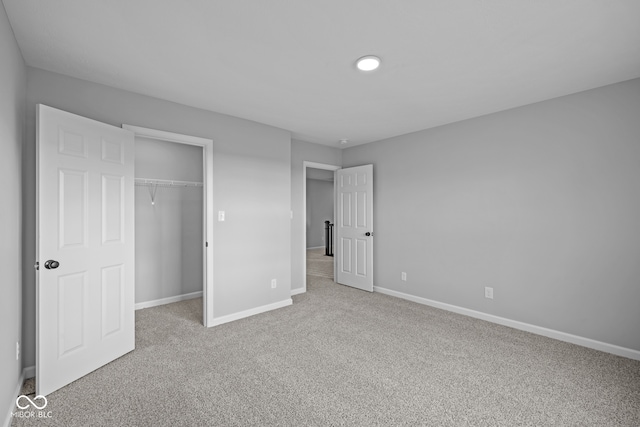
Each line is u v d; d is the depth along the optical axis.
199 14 1.66
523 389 2.05
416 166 4.07
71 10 1.61
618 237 2.55
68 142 2.09
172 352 2.56
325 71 2.33
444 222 3.77
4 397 1.60
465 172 3.56
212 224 3.19
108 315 2.36
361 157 4.86
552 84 2.58
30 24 1.73
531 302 3.04
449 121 3.61
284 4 1.58
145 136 2.83
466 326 3.19
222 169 3.28
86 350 2.19
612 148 2.57
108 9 1.61
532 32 1.83
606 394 1.99
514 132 3.15
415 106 3.10
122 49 2.01
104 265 2.33
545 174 2.95
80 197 2.16
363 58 2.13
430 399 1.93
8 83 1.67
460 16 1.68
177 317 3.43
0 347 1.53
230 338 2.86
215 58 2.14
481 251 3.42
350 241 4.93
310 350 2.61
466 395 1.98
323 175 8.00
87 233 2.21
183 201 4.18
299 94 2.77
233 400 1.91
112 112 2.58
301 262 4.59
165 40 1.91
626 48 2.00
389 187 4.43
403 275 4.24
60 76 2.33
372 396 1.96
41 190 1.92
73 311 2.10
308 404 1.88
